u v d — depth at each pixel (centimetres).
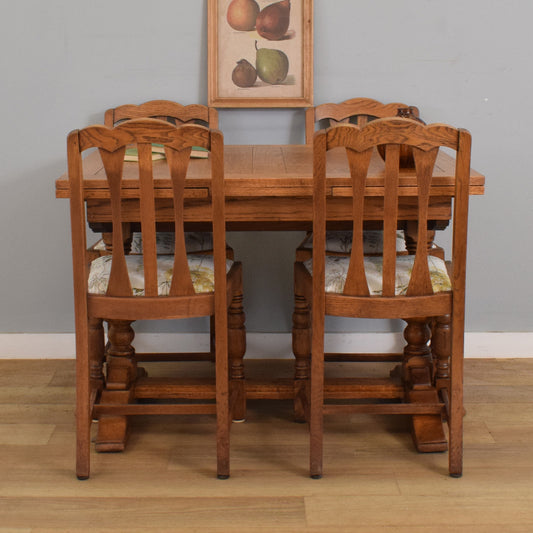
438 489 219
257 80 291
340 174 223
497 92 296
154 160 250
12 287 311
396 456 238
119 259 212
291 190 219
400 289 219
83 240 211
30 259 309
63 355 316
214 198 208
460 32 291
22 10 288
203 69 293
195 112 291
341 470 229
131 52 291
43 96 294
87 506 211
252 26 288
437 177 218
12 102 295
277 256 308
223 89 291
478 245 308
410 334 255
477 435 250
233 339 255
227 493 217
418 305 215
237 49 289
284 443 246
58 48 291
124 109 291
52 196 303
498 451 240
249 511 209
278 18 288
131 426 257
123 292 214
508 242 308
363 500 214
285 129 299
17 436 250
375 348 316
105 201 223
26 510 209
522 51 293
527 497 215
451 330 218
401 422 261
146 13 289
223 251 212
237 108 295
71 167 204
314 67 294
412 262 235
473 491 218
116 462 235
